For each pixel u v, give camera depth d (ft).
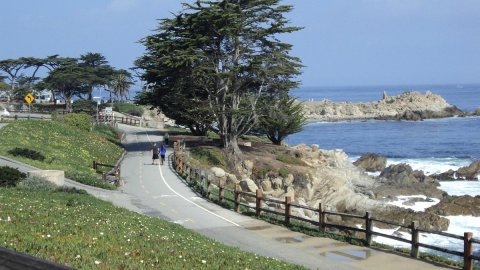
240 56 182.19
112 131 231.50
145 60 193.26
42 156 134.62
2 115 243.60
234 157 177.47
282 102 194.29
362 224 128.47
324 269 59.62
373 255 66.59
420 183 179.11
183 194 113.80
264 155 188.65
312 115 549.13
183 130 288.92
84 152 160.45
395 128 433.07
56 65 392.68
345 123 494.59
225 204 101.76
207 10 171.12
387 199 163.32
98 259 38.75
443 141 335.26
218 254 52.37
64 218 58.59
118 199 105.50
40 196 82.07
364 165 232.12
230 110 176.24
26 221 52.65
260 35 175.94
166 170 148.25
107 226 57.31
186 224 84.74
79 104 324.19
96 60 377.30
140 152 189.37
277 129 218.79
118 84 413.59
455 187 190.39
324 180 169.58
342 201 146.92
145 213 92.58
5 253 23.12
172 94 184.65
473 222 129.18
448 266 61.62
